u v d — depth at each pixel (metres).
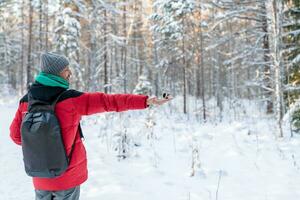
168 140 8.88
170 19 23.30
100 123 11.52
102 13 23.16
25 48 44.41
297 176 5.68
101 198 4.70
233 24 24.17
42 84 2.62
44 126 2.46
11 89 36.12
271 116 15.52
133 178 5.60
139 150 7.66
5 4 32.88
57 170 2.51
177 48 25.91
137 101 2.66
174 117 17.47
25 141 2.51
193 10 22.64
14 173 6.00
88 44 25.59
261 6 16.56
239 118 16.08
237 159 6.82
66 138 2.57
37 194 2.75
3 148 7.85
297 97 10.71
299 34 11.08
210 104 28.44
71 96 2.60
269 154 7.20
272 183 5.36
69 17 21.17
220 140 8.76
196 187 5.21
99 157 6.92
